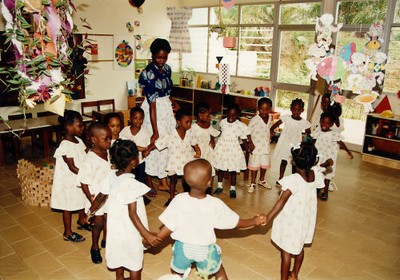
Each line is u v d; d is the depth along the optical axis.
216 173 4.53
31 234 3.14
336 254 2.96
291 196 2.31
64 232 3.04
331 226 3.45
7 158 5.16
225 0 3.70
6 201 3.79
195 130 3.67
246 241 3.11
